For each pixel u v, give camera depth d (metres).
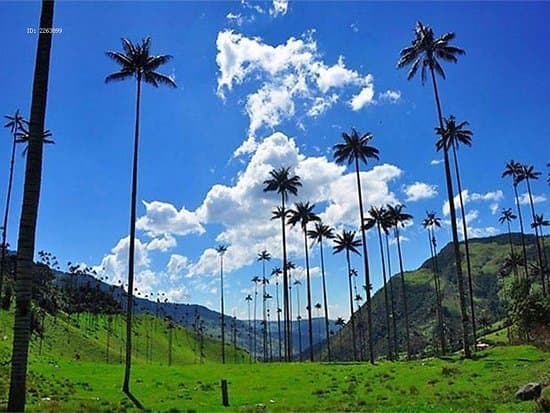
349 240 89.81
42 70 16.27
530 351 46.88
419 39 54.41
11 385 14.48
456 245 52.59
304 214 90.00
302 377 45.94
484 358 46.97
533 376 32.50
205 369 54.41
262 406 30.53
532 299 56.81
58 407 27.45
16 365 14.56
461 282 51.94
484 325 183.75
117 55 45.41
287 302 88.69
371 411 26.36
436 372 41.66
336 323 170.75
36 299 165.88
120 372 50.34
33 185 15.55
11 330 97.62
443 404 26.89
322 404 30.56
